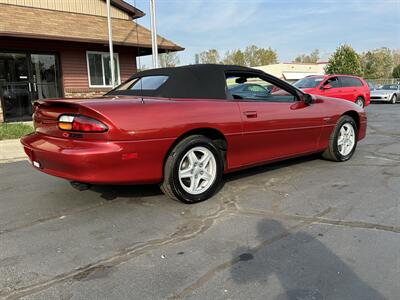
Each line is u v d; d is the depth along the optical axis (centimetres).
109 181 326
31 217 357
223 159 406
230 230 318
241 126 404
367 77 6259
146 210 369
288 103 466
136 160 334
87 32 1231
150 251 284
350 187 433
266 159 446
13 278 249
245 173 498
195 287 234
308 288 231
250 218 344
